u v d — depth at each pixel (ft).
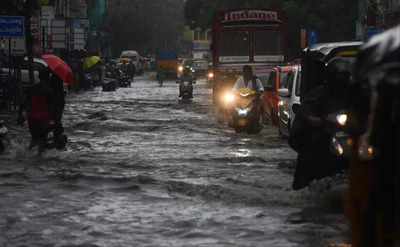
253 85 121.80
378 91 27.35
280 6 332.19
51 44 286.66
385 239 28.27
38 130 87.81
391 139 27.68
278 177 68.44
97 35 549.95
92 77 372.38
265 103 137.08
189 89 259.60
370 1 295.89
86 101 238.27
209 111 183.01
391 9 277.03
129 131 124.77
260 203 54.60
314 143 56.90
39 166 77.00
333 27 328.49
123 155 87.92
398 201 27.73
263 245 42.01
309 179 57.21
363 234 29.07
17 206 54.49
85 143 102.53
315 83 70.13
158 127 132.67
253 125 120.06
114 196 58.90
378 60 26.86
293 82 107.45
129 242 43.06
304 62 72.13
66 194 59.88
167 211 52.34
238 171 73.10
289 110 104.32
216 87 190.70
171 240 43.55
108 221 49.06
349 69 60.64
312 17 322.96
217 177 68.80
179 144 102.32
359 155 29.32
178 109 192.95
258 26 187.83
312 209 51.98
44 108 88.02
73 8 499.92
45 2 245.65
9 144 96.58
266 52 188.55
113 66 428.97
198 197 57.82
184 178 68.33
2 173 71.26
